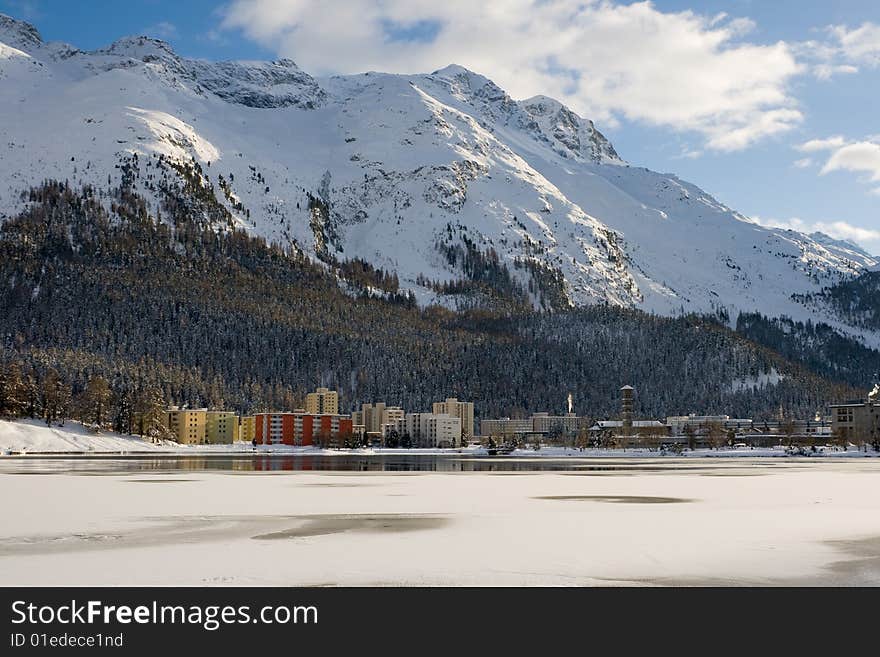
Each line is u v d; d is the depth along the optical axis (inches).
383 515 2751.0
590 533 2310.5
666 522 2564.0
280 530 2370.8
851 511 2893.7
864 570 1808.6
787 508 2997.0
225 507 2989.7
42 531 2338.8
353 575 1744.6
